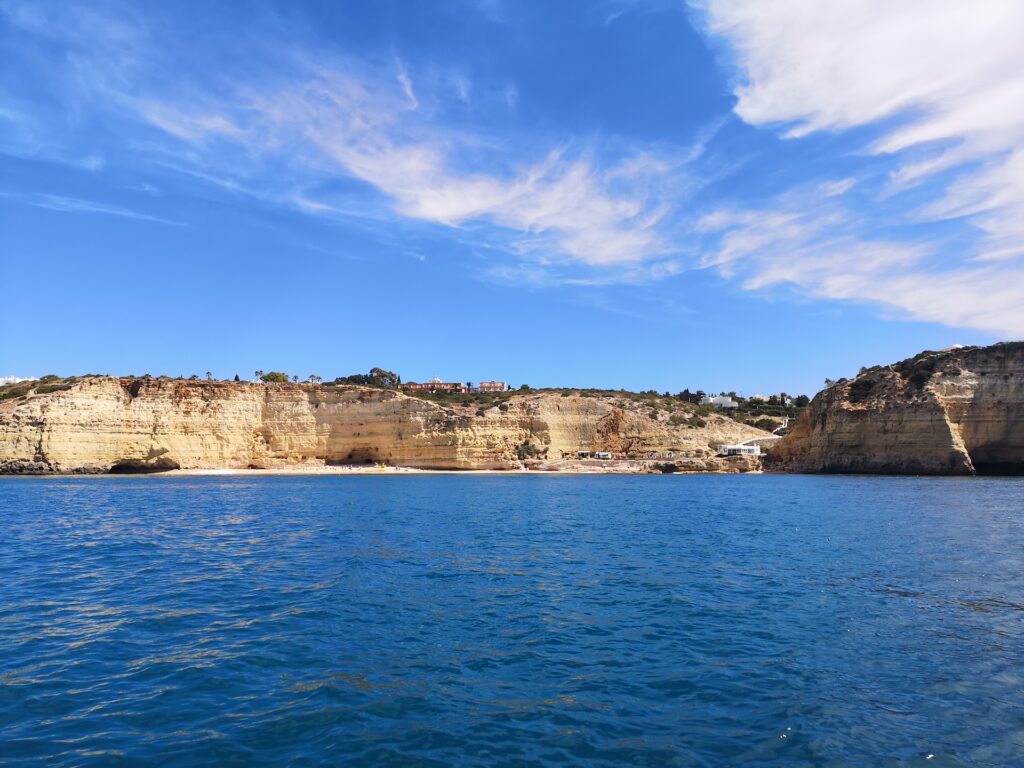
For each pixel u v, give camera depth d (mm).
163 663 13625
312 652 14383
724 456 118375
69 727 10555
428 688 12359
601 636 15625
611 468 114250
